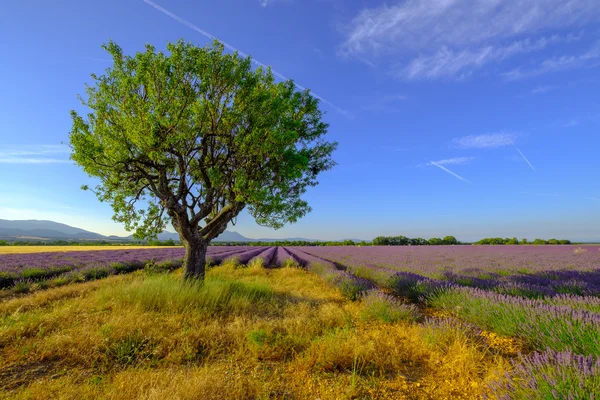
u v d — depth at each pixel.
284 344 4.29
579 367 2.48
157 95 6.41
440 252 30.47
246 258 23.70
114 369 3.63
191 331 4.68
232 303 6.55
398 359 3.82
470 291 6.82
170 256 24.84
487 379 3.06
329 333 4.62
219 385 3.04
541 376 2.46
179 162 7.10
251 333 4.39
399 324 5.50
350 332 4.69
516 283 8.22
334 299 8.08
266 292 8.11
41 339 4.42
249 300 7.09
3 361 3.73
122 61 6.89
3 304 6.90
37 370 3.56
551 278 10.42
